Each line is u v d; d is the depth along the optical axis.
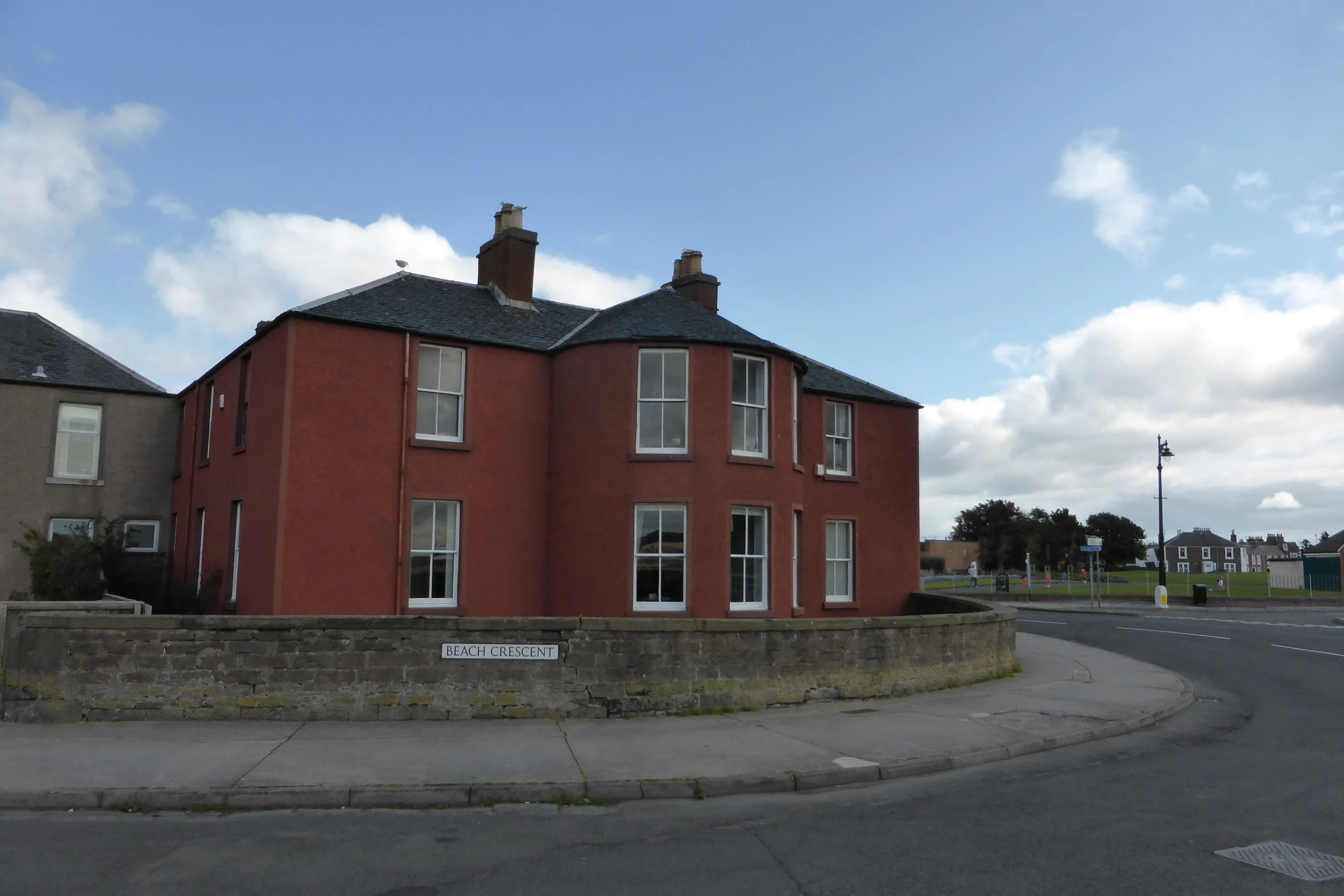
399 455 15.76
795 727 10.55
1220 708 13.11
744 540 16.83
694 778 8.16
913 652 13.27
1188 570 109.50
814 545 20.31
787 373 17.78
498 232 19.91
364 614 15.20
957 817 7.37
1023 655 18.42
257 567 15.22
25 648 10.00
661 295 19.09
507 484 16.83
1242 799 7.91
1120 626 26.23
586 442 16.72
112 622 10.11
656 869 6.03
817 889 5.66
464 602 16.11
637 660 11.05
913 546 22.19
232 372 17.72
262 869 5.90
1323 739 10.82
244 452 16.42
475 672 10.63
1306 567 53.84
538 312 19.61
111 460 21.20
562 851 6.39
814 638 12.16
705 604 16.03
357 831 6.80
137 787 7.44
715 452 16.44
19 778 7.69
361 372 15.62
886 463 22.00
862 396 21.56
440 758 8.68
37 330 22.42
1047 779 8.72
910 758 9.14
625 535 16.22
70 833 6.65
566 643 10.84
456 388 16.73
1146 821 7.24
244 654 10.26
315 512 14.92
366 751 8.90
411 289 18.31
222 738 9.33
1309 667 17.53
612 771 8.38
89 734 9.44
